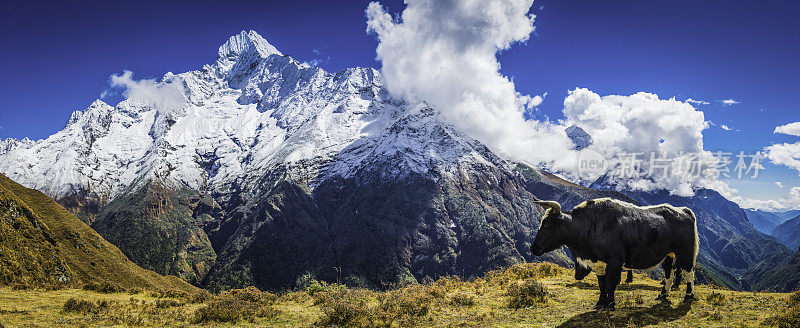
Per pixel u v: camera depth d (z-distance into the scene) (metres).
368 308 15.72
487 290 18.77
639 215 12.52
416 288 19.41
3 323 14.39
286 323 14.93
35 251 88.19
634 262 12.60
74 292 24.72
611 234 12.30
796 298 11.96
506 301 15.66
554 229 12.52
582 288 17.09
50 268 82.12
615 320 11.62
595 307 13.11
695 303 13.05
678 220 12.86
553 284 18.62
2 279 60.38
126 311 17.66
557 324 11.95
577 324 11.67
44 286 26.72
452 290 19.92
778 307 11.89
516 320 12.96
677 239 12.80
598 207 12.69
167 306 18.98
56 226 133.50
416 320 14.33
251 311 15.89
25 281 64.00
